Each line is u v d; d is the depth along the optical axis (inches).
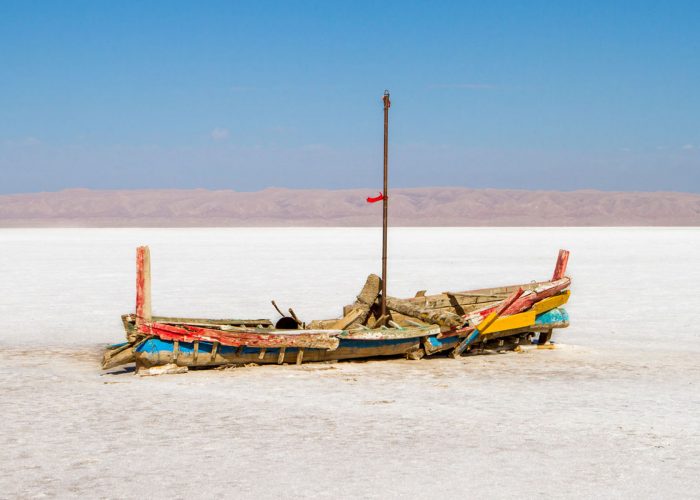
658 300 964.0
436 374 524.4
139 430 381.4
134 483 306.0
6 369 548.1
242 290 1083.9
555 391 470.3
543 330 634.2
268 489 299.1
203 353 522.9
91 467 325.4
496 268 1483.8
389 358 586.2
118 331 740.7
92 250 2183.8
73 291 1077.1
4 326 770.8
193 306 917.8
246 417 406.0
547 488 300.0
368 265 1555.1
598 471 319.3
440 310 593.0
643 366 556.4
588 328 750.5
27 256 1889.8
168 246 2437.3
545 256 1872.5
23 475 315.9
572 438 366.0
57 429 383.9
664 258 1786.4
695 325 767.1
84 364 569.3
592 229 5280.5
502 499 289.1
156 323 507.5
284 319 593.3
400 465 327.0
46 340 689.0
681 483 305.6
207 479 310.3
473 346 606.9
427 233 4089.6
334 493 295.0
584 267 1510.8
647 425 389.4
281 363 546.9
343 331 549.6
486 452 344.5
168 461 332.8
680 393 465.1
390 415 410.0
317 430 380.5
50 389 477.1
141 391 468.4
